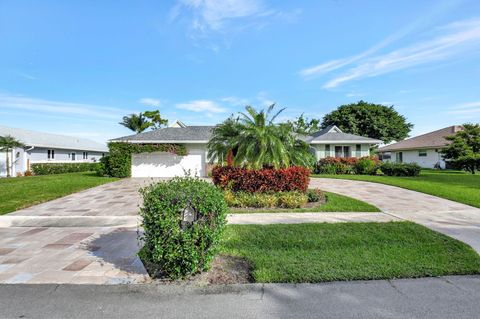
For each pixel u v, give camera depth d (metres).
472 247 4.53
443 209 7.97
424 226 5.89
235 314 2.60
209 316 2.57
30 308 2.73
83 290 3.12
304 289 3.10
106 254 4.36
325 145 23.17
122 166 18.62
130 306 2.77
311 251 4.37
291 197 8.39
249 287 3.18
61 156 26.55
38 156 23.42
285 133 10.12
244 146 9.69
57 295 3.00
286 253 4.27
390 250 4.37
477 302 2.80
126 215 7.44
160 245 3.35
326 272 3.49
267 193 9.06
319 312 2.62
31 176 19.06
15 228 6.11
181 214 3.45
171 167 19.81
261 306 2.75
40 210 8.09
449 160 22.83
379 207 8.27
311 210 7.76
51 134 30.03
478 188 11.72
